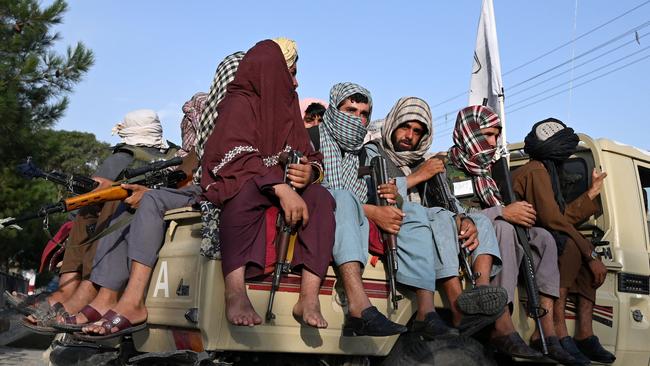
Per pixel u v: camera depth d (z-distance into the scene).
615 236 5.34
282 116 3.82
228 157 3.61
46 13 12.77
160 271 3.95
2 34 12.66
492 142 4.98
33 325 4.04
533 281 4.45
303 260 3.56
